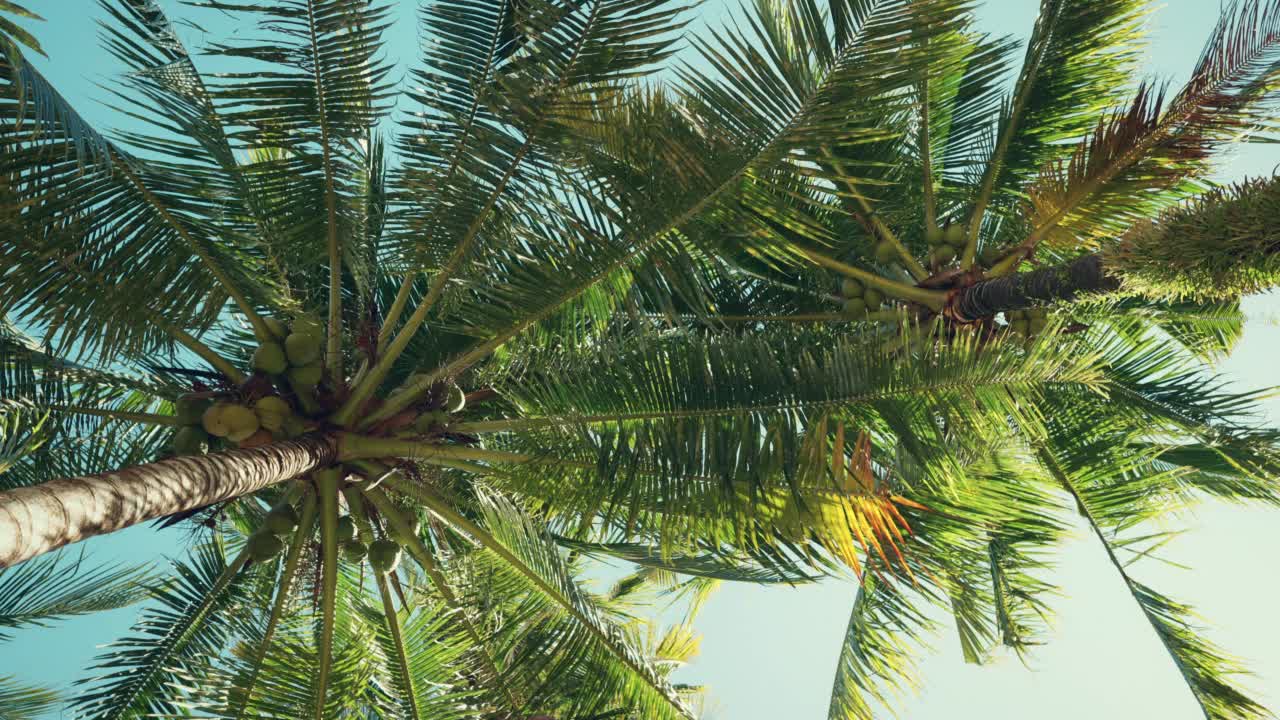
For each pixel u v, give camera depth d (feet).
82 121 15.38
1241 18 22.18
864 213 27.71
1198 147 22.67
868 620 26.66
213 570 24.31
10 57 10.51
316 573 22.22
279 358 20.10
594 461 19.08
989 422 17.24
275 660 21.27
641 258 19.65
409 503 23.38
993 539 29.37
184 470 14.17
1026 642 28.84
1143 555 25.34
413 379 22.18
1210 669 23.12
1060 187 24.75
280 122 19.43
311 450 19.66
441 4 19.90
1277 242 12.03
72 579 26.17
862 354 17.87
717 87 18.15
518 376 20.25
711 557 28.73
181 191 19.21
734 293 27.89
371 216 21.17
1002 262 25.89
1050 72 27.94
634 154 18.78
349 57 18.97
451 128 19.45
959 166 29.63
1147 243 13.21
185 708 20.85
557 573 22.62
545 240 19.77
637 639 24.71
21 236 17.08
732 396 18.39
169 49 19.25
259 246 21.13
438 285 21.09
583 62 18.11
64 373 20.90
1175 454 29.76
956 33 21.02
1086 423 27.27
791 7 18.08
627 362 19.08
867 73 17.80
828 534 17.76
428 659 22.68
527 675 21.75
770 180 18.79
